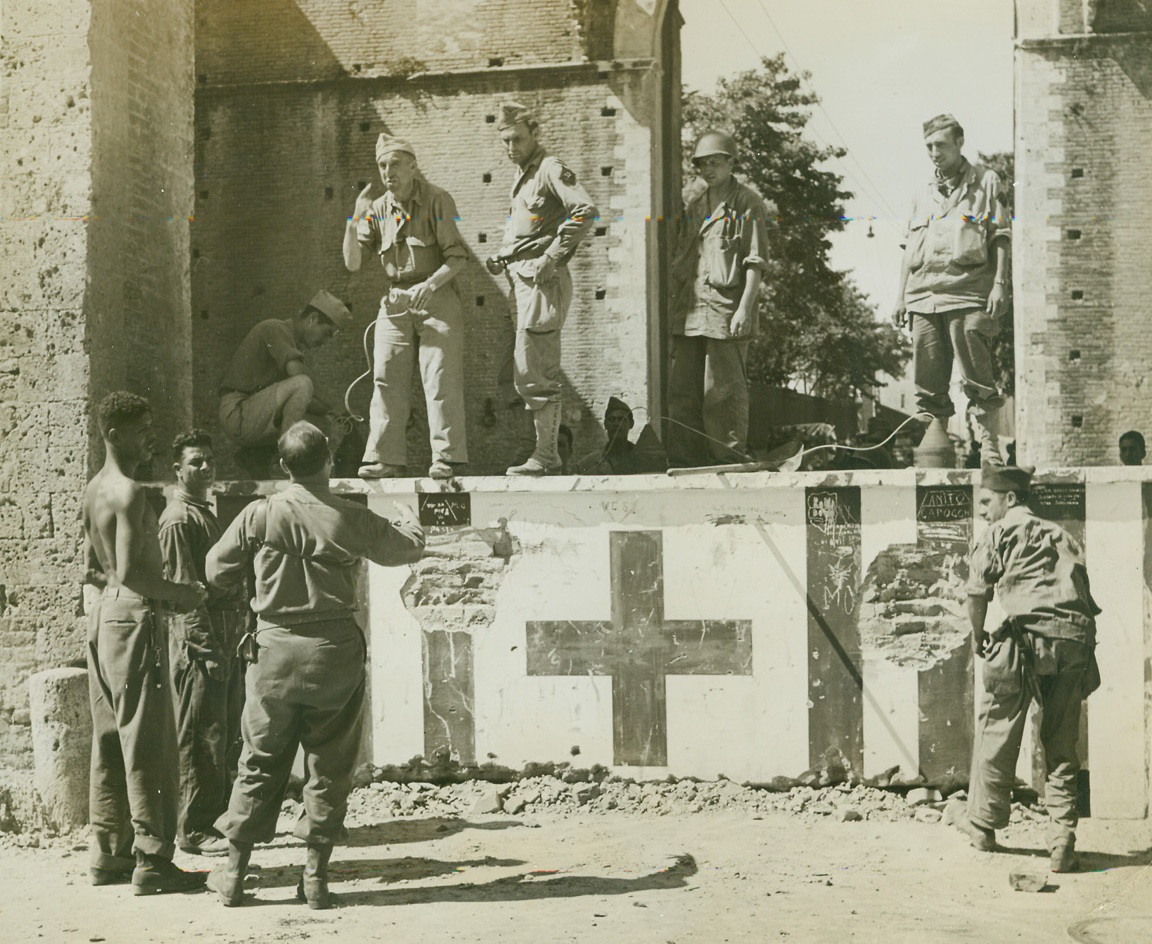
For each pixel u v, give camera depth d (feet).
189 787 19.45
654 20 47.55
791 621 21.94
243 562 16.58
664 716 22.26
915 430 28.35
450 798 22.30
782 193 55.21
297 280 50.88
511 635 22.71
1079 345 47.37
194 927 15.44
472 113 49.34
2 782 21.77
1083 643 17.83
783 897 16.39
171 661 19.47
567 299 24.06
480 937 14.71
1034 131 47.09
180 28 26.86
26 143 23.65
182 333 26.71
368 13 50.21
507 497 22.82
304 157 50.85
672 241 49.98
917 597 21.70
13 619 23.20
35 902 16.84
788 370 58.23
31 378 23.35
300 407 25.38
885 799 21.40
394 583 23.02
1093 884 16.98
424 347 23.81
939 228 28.14
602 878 17.39
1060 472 21.20
